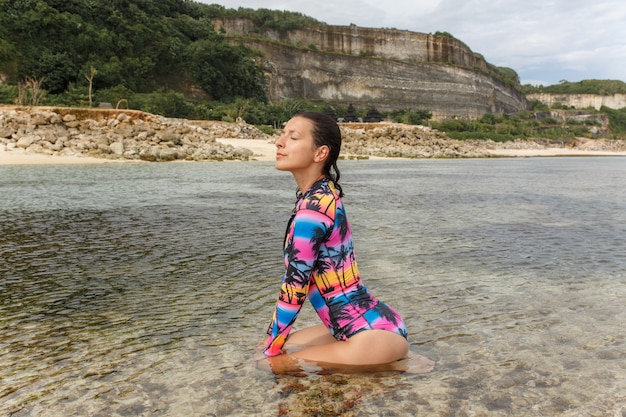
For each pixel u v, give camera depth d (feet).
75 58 244.42
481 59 581.94
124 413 7.73
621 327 11.63
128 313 12.86
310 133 8.78
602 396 8.20
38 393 8.48
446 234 25.14
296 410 7.70
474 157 202.49
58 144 96.84
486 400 8.02
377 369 9.04
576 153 313.94
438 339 10.87
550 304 13.52
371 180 68.03
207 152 112.98
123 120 120.26
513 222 29.37
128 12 287.69
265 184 55.47
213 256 19.69
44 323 12.12
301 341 9.89
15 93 189.78
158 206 35.78
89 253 20.17
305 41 471.21
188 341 10.88
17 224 27.32
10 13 238.07
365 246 21.95
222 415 7.60
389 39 495.82
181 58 290.15
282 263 18.51
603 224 28.60
